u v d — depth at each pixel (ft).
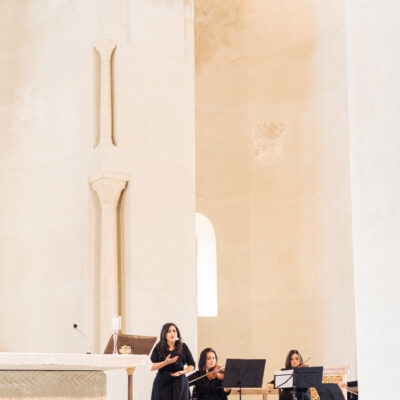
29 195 37.68
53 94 37.73
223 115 44.88
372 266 11.63
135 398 32.30
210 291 43.37
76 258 34.91
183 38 37.91
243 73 45.29
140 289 33.88
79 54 36.73
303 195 42.24
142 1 36.78
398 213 11.09
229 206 43.86
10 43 39.78
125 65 35.55
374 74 11.91
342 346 38.40
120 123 34.83
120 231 34.68
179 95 37.17
